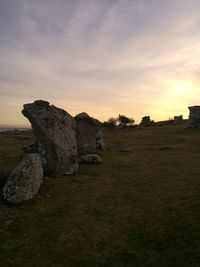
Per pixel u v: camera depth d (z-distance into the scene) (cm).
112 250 1373
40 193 2059
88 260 1300
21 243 1439
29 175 1981
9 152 3528
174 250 1342
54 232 1545
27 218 1697
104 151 3778
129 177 2508
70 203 1922
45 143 2508
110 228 1585
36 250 1380
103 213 1772
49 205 1881
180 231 1495
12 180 1938
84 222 1656
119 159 3253
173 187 2147
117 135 6144
